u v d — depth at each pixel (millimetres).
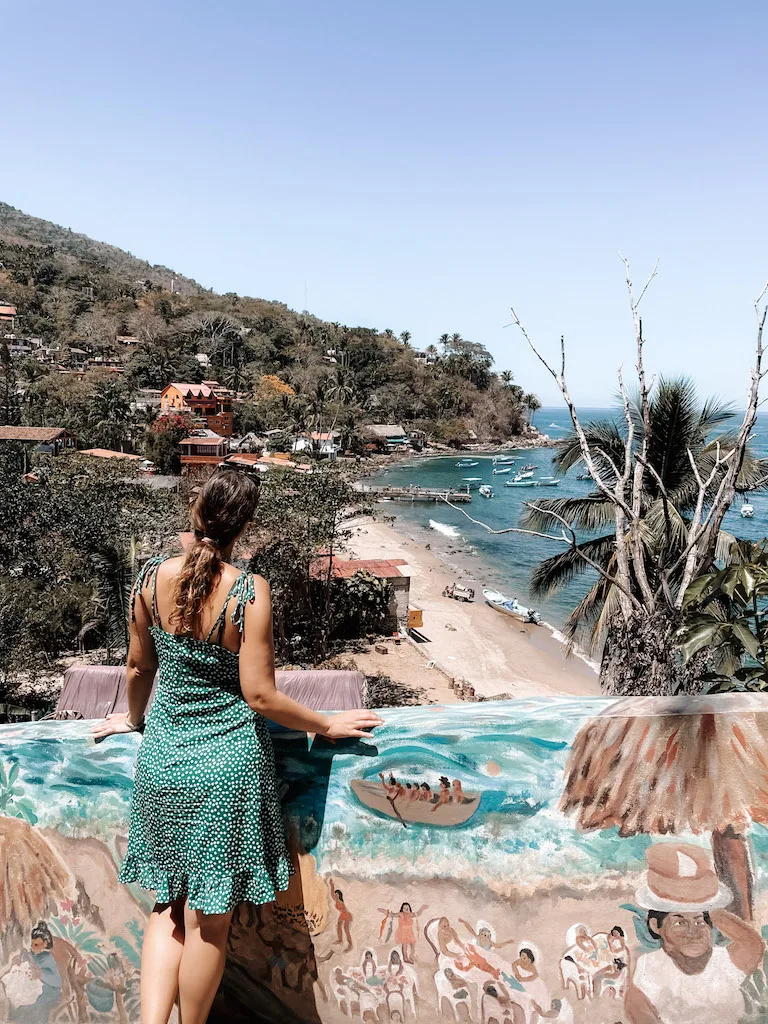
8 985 2234
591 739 2045
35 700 22672
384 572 34281
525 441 174500
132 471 45031
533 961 2062
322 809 2090
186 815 1880
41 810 2176
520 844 2053
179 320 171500
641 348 7488
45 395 104625
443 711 2119
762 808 2055
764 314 6051
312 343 176750
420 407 161500
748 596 4230
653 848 2059
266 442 109625
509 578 53438
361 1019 2125
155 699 1978
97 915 2180
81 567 28922
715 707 2051
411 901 2078
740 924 2057
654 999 2061
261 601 1848
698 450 14617
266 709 1879
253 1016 2193
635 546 8266
